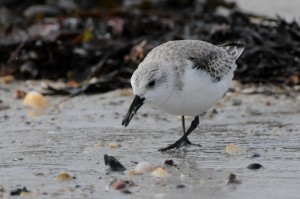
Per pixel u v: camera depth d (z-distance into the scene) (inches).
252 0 847.7
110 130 480.4
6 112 542.3
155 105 425.1
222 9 848.3
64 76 654.5
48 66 658.2
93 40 663.1
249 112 524.1
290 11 795.4
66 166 391.9
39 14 777.6
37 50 661.3
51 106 560.7
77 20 711.1
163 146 436.5
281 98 561.9
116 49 647.8
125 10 737.6
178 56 423.8
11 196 336.5
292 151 414.0
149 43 642.8
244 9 815.7
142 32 684.1
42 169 386.0
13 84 637.9
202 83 419.8
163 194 335.0
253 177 362.3
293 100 555.5
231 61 454.3
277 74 605.0
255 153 411.5
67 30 696.4
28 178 367.9
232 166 386.0
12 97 592.4
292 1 834.2
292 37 634.2
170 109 428.5
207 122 499.5
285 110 526.6
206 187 345.7
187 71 416.8
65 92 594.6
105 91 600.1
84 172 378.6
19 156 415.5
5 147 438.3
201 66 421.4
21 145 442.6
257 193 334.6
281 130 467.8
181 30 668.7
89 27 698.8
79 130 482.0
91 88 596.7
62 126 494.9
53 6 866.8
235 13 669.9
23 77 658.2
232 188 343.6
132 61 633.6
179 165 390.9
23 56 664.4
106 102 566.9
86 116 524.1
